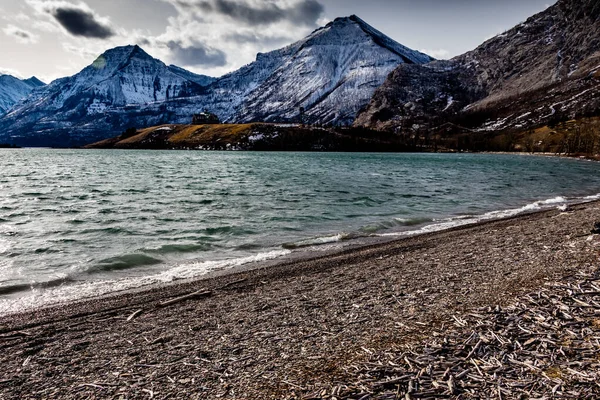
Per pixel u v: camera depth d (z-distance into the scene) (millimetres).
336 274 14469
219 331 9297
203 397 6305
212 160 135000
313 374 6832
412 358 7121
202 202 36062
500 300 10023
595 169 94500
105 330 9719
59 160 131500
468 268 14008
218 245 20391
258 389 6445
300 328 9195
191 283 13992
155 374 7230
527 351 7031
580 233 19172
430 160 142375
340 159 144500
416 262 15609
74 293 13078
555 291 10219
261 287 13195
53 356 8250
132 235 22688
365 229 23891
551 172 81812
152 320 10336
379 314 9805
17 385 7039
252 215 29188
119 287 13719
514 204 35094
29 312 11273
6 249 19422
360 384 6344
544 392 5746
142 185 52406
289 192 44000
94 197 39844
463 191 45500
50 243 20766
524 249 16500
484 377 6277
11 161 121500
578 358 6633
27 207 33094
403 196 40438
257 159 142375
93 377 7250
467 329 8250
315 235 22562
